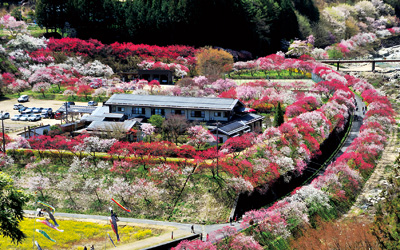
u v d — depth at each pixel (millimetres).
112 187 73188
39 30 185500
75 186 76000
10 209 40312
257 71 158625
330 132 98312
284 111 105750
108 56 160875
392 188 62562
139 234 62625
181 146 82438
